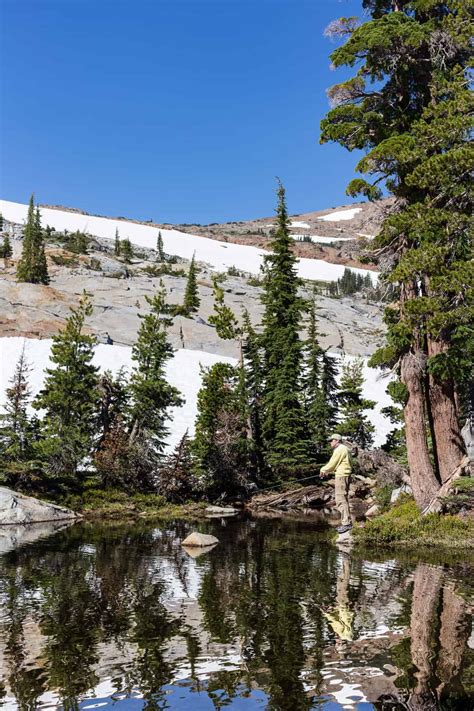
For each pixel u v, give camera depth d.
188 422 38.12
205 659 4.86
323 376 37.00
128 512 22.77
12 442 24.17
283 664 4.73
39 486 23.72
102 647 5.19
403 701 3.95
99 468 25.98
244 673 4.52
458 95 14.33
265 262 37.12
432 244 14.18
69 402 26.98
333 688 4.21
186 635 5.55
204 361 51.94
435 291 14.23
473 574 8.98
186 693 4.11
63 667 4.67
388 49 15.38
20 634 5.59
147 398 29.53
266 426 33.91
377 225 16.16
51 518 19.61
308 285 148.25
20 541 13.33
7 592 7.58
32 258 74.50
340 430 35.09
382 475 18.17
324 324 73.00
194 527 17.08
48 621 6.09
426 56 16.34
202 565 9.80
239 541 13.38
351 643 5.27
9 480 23.08
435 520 14.04
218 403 30.95
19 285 58.22
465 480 14.38
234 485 29.42
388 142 14.77
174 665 4.71
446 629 5.74
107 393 29.56
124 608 6.68
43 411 33.88
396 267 14.97
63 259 98.38
